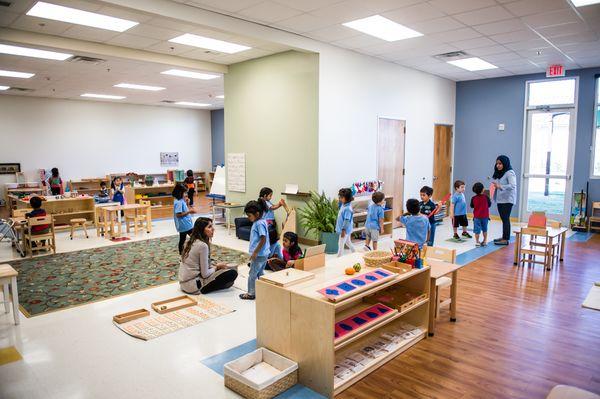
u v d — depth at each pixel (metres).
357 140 7.13
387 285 2.93
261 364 2.88
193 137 15.94
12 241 6.82
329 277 3.03
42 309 4.07
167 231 8.18
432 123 9.13
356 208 7.03
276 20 5.29
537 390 2.70
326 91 6.47
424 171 9.02
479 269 5.55
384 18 5.23
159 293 4.52
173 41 6.08
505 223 6.99
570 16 5.13
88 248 6.65
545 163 8.79
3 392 2.65
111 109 13.59
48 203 8.30
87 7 4.58
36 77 8.77
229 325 3.66
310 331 2.63
